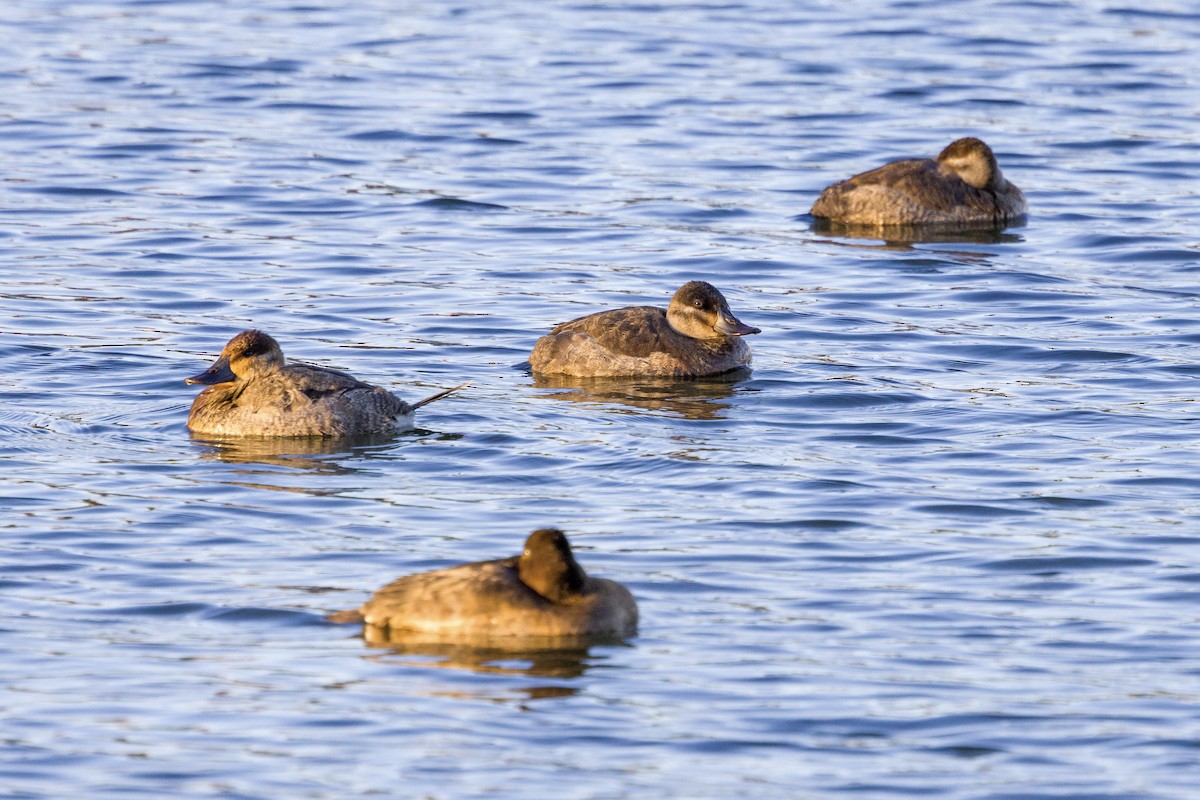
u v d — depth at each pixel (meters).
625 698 12.08
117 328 22.09
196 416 18.47
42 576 14.16
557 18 42.84
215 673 12.44
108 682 12.25
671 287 24.52
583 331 21.03
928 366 20.92
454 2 44.81
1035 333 22.23
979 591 14.05
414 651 12.89
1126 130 33.41
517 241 26.77
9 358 20.70
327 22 42.41
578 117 34.03
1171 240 26.80
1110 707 11.96
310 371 18.59
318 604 13.66
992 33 41.16
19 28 41.22
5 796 10.63
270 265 25.25
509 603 13.07
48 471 16.88
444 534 15.19
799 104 35.16
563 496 16.30
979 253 26.55
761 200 29.34
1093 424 18.53
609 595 13.28
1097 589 14.09
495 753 11.23
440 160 31.27
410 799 10.59
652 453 17.59
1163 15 43.06
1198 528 15.41
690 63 38.38
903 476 16.89
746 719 11.76
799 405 19.45
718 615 13.54
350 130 33.06
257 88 36.00
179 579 14.15
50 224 27.08
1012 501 16.16
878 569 14.52
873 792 10.76
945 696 12.11
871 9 43.88
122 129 32.81
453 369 20.89
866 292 24.39
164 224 27.20
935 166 28.72
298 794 10.65
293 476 16.88
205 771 10.95
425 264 25.44
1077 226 27.81
